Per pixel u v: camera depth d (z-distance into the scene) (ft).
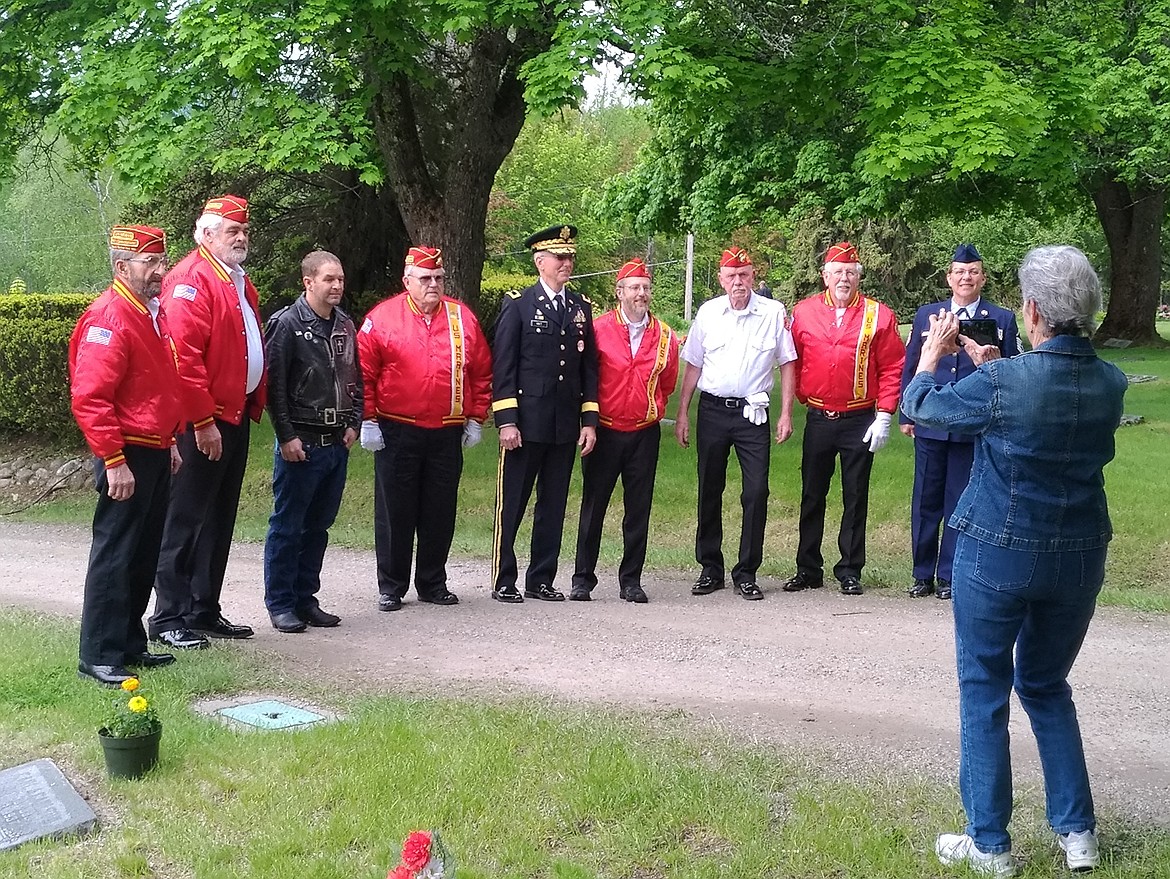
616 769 13.11
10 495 41.06
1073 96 37.45
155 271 16.80
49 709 15.61
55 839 11.98
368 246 52.31
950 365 23.25
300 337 20.88
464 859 11.30
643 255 177.78
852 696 16.84
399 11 33.09
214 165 34.19
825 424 23.99
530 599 24.02
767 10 39.22
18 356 41.50
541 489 23.91
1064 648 11.28
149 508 17.28
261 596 24.50
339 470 21.54
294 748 13.97
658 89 32.73
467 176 40.55
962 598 11.25
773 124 65.46
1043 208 74.28
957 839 11.39
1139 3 59.36
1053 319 10.87
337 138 34.06
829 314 23.95
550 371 23.15
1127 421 42.60
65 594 25.30
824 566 27.71
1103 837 11.85
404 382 22.48
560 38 32.60
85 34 36.73
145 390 16.90
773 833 11.87
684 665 18.58
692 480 35.68
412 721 14.93
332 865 11.13
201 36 32.40
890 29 36.22
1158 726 15.55
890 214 66.85
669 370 23.80
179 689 16.65
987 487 11.10
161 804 12.72
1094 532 10.96
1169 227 95.09
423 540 23.41
